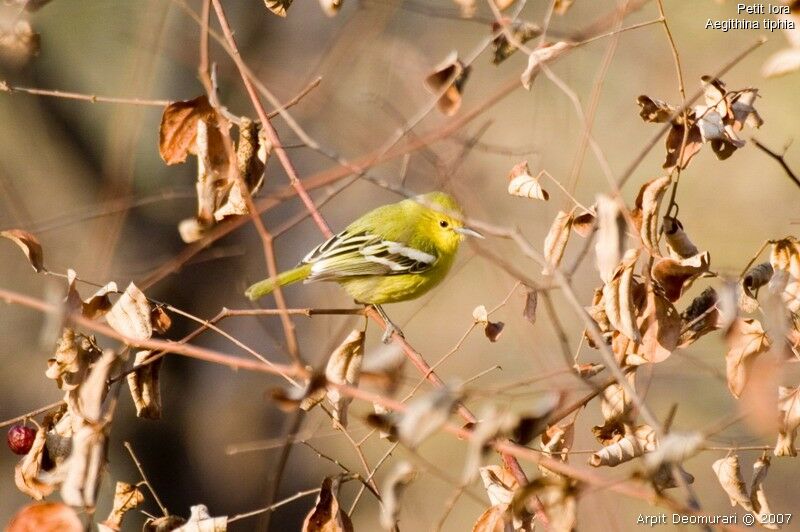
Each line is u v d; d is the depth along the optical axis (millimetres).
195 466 18797
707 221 20906
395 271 11500
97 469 7219
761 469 8070
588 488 6711
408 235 11609
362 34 12555
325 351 6848
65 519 7086
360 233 11609
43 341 7418
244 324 18812
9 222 17688
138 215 16859
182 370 18672
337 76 12977
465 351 19078
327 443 18938
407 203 11938
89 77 17656
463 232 11156
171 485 18547
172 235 17156
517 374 18406
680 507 6555
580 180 19906
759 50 19172
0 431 19219
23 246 8250
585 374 8320
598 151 7254
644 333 8141
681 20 19125
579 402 8344
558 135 13766
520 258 15484
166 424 18578
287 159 9477
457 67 8594
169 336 17906
